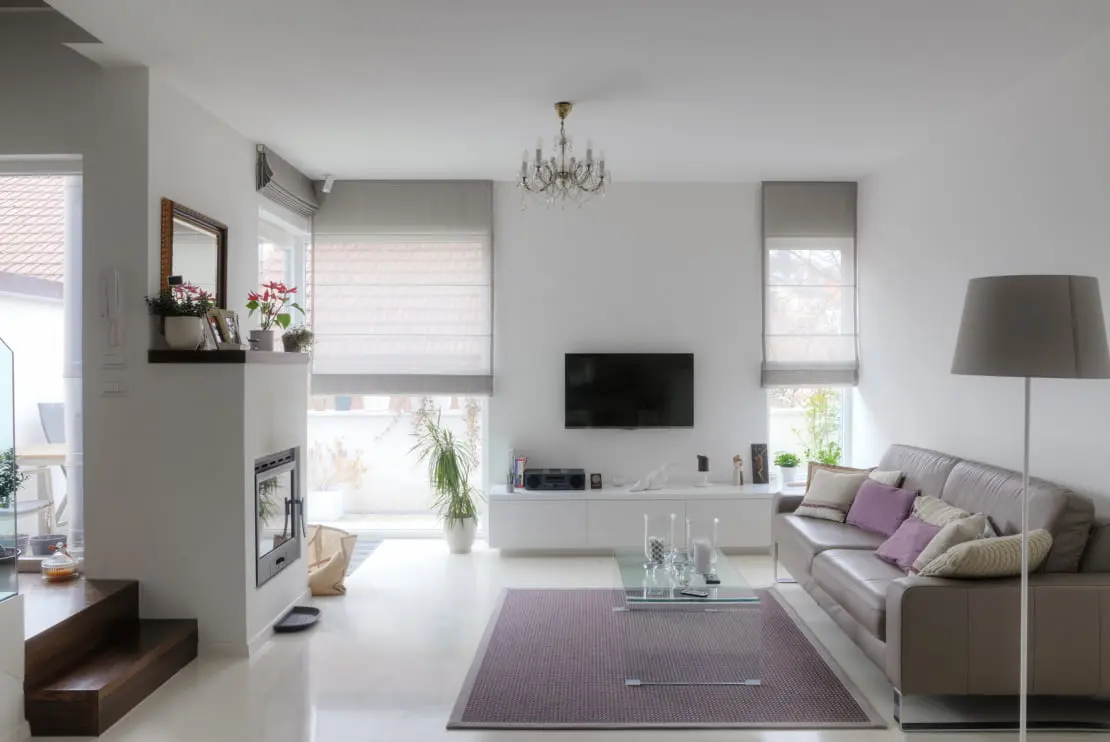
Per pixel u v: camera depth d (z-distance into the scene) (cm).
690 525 428
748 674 371
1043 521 329
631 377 618
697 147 522
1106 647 303
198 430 394
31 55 410
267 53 360
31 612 343
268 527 433
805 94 417
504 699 344
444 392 622
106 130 381
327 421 733
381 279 623
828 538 444
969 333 270
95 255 385
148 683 349
